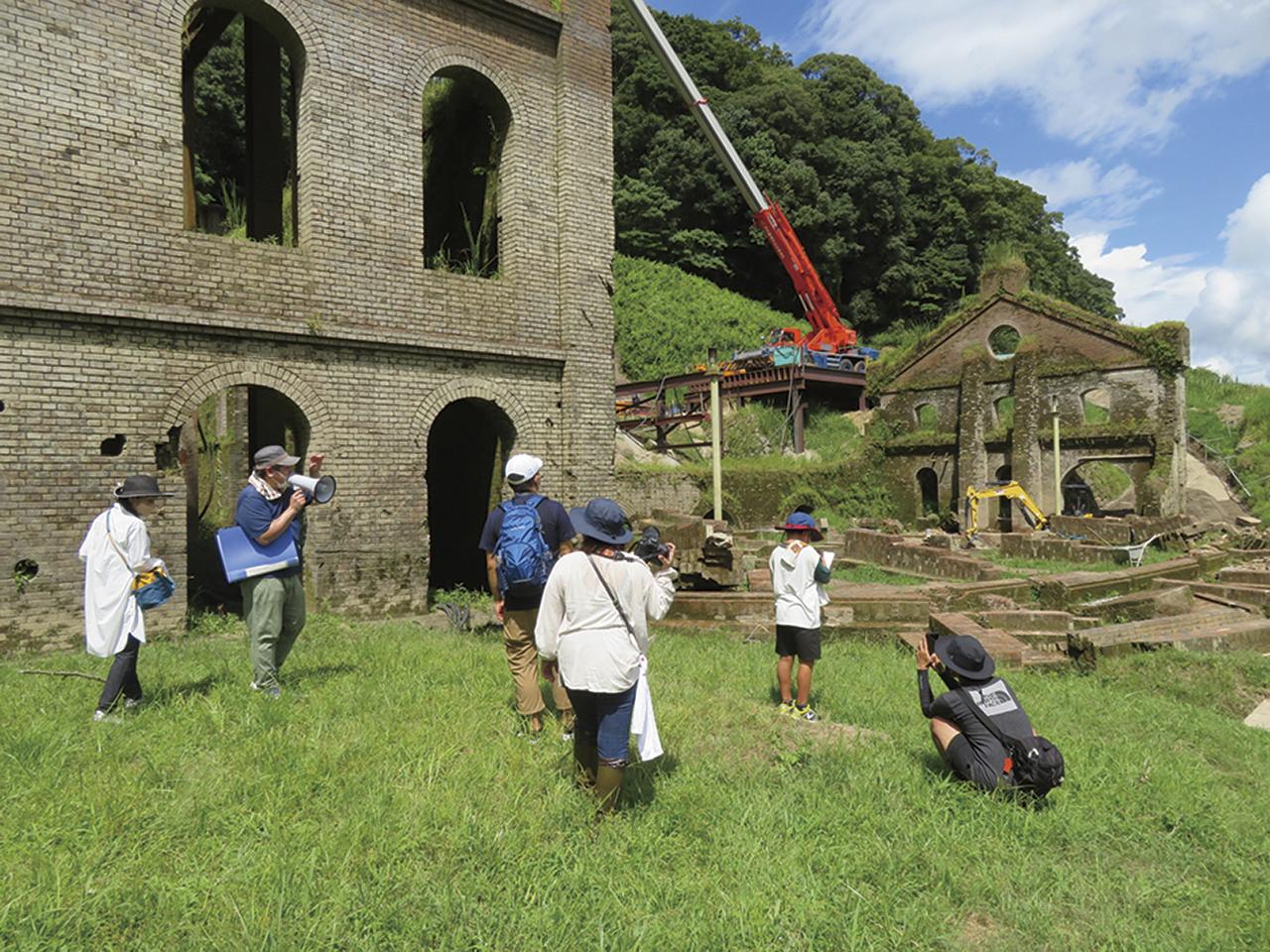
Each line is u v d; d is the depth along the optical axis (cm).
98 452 996
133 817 382
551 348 1438
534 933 309
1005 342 4594
